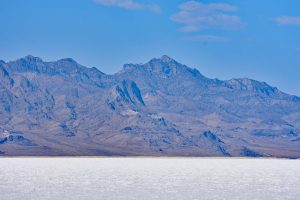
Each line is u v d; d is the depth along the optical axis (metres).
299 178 124.00
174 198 82.56
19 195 85.06
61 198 81.50
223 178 122.62
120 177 123.19
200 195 86.56
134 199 80.81
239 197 84.56
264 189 96.50
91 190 92.44
